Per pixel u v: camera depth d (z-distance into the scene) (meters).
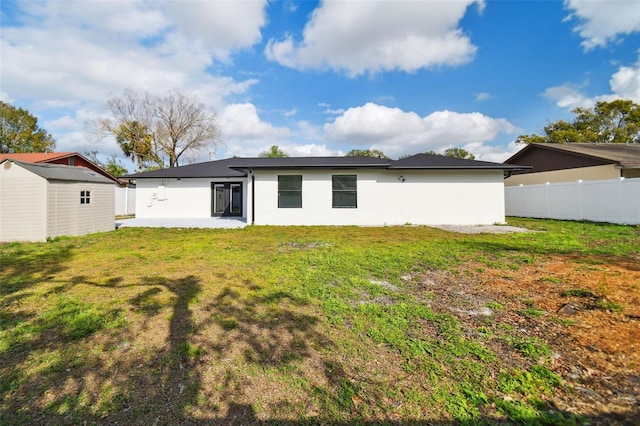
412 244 7.47
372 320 3.01
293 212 12.32
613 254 5.88
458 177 12.55
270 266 5.26
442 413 1.73
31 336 2.67
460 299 3.61
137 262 5.64
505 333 2.71
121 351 2.44
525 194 15.05
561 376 2.05
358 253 6.34
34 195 8.34
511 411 1.71
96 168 24.55
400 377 2.09
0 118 28.70
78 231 9.47
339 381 2.05
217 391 1.95
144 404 1.82
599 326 2.76
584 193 12.02
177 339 2.64
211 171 16.20
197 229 11.13
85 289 4.03
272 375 2.12
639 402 1.77
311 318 3.08
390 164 12.34
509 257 5.80
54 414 1.72
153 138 28.61
